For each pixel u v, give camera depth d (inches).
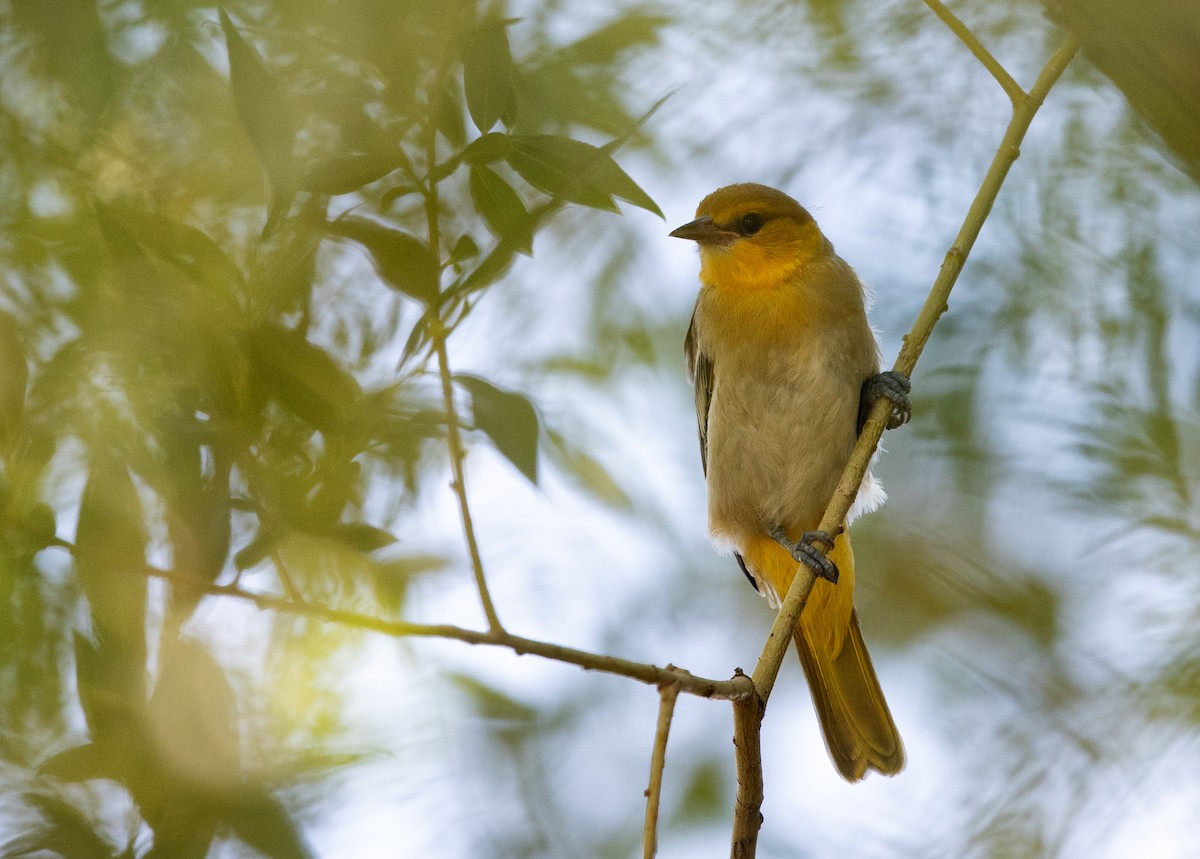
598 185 215.6
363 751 202.5
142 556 189.3
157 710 189.2
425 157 219.1
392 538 198.8
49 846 189.2
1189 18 217.6
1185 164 232.7
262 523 197.2
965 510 448.5
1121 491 402.6
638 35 257.4
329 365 196.4
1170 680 400.8
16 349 183.6
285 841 190.9
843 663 438.6
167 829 188.1
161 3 213.3
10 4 204.7
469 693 299.3
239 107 190.7
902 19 434.0
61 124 214.2
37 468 186.2
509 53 214.2
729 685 267.0
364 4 203.0
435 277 202.5
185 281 194.5
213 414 193.9
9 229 199.0
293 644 209.0
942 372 419.5
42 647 192.9
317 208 203.2
